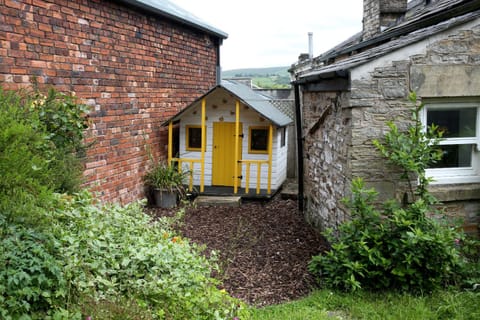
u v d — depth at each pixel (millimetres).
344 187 5145
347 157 4922
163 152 9414
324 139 6223
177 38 9727
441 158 4980
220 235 6574
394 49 4566
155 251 3480
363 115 4664
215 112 9523
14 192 2838
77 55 6547
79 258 3037
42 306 2566
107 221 3840
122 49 7680
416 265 4281
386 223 4500
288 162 12148
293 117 12141
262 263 5328
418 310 3840
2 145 2844
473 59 4680
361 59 5047
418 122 4551
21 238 2705
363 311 3920
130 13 7871
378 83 4617
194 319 3102
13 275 2424
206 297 3283
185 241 4324
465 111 4973
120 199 7723
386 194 4734
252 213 7996
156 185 8391
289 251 5777
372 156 4695
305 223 7281
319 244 6051
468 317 3719
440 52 4633
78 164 5332
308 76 5941
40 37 5832
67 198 3949
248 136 9430
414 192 4707
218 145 9609
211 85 11742
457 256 4238
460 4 5176
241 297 4375
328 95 5863
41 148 4156
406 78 4629
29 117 4035
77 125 5328
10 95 3928
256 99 10289
